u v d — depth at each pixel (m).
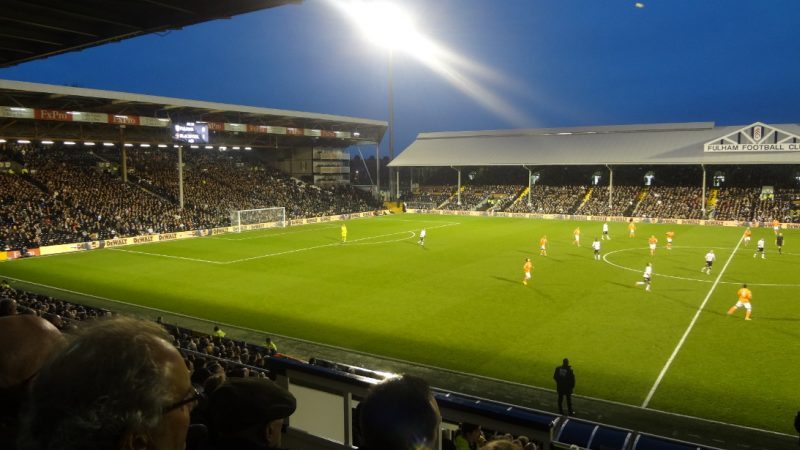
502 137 93.19
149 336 1.68
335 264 41.84
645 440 5.30
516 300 30.52
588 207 76.69
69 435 1.45
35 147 67.19
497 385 18.98
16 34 13.45
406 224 70.44
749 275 36.81
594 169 87.75
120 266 41.44
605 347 22.69
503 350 22.52
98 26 13.68
